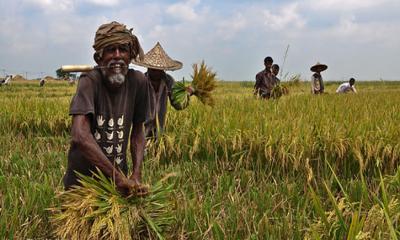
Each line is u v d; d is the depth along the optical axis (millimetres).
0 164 6504
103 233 3297
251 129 6535
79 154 3637
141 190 3422
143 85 3762
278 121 6875
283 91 10750
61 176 5590
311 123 6789
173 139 6535
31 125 9406
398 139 6074
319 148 6039
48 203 4234
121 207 3354
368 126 6574
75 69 3537
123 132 3674
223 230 3760
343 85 20203
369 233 2826
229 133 6453
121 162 3748
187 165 6242
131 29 3506
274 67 11844
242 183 5672
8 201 4352
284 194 5082
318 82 14758
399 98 12883
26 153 7340
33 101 10859
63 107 10047
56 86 47906
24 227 3881
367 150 5961
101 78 3475
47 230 3971
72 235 3285
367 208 3441
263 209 4465
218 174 6000
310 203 4645
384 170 6031
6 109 10109
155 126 6344
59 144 8289
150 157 6504
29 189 4527
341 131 6312
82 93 3387
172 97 6434
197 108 8398
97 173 3678
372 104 9922
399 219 3201
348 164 6055
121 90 3592
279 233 3711
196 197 4543
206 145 6547
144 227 3527
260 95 11445
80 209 3307
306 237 3242
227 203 4660
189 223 3887
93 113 3398
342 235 3053
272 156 6059
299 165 5914
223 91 28047
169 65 6008
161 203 3615
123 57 3391
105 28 3365
